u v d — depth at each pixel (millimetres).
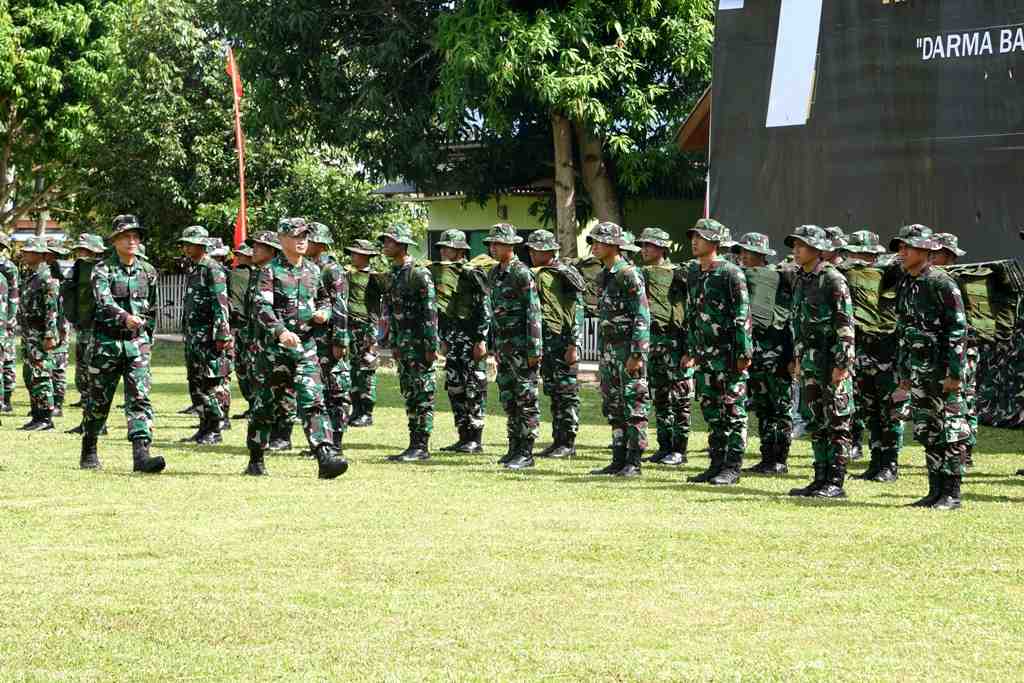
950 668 5996
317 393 11547
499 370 12789
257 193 36344
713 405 11578
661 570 7906
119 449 13711
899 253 10469
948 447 10164
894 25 16797
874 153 17047
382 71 28703
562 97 25859
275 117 29562
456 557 8227
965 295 12141
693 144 26062
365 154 29672
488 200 34844
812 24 17891
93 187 37188
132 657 6152
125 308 11852
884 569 7949
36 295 15703
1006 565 8062
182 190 35812
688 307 11766
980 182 15781
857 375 11969
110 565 7977
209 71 35781
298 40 29156
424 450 13180
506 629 6617
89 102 39031
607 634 6531
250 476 11703
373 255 16594
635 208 31422
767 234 18609
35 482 11234
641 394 11891
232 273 15609
